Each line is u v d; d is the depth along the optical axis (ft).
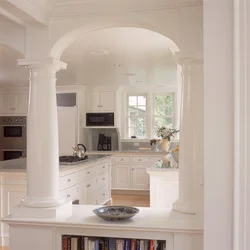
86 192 17.40
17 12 7.75
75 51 14.16
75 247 8.34
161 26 8.24
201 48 7.98
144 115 27.04
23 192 13.52
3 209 13.62
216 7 5.52
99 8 8.47
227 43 5.48
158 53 14.64
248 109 5.29
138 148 26.81
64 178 14.42
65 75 20.47
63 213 8.91
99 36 11.92
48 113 8.88
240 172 5.32
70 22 8.70
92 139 27.32
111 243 8.27
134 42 12.76
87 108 26.22
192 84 8.17
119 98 26.73
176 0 7.97
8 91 26.45
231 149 5.45
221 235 5.48
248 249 5.26
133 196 24.58
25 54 8.89
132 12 8.37
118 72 19.51
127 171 25.25
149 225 7.88
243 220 5.30
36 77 8.91
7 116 26.63
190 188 8.13
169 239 7.82
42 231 8.43
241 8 5.31
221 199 5.49
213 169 5.52
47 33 8.78
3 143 26.71
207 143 5.54
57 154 9.08
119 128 26.61
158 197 13.43
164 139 18.17
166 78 21.89
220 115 5.50
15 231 8.56
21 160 16.84
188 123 8.18
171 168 13.79
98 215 8.37
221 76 5.50
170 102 26.76
